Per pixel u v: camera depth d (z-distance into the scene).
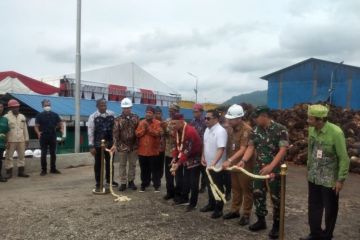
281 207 5.23
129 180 8.92
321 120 5.09
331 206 5.21
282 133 5.57
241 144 6.23
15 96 16.12
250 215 6.61
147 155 8.53
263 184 5.82
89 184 9.75
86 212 6.93
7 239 5.55
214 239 5.59
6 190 8.91
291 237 5.73
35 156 12.64
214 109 6.64
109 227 6.09
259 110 5.64
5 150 10.60
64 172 11.85
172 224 6.28
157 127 8.50
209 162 6.64
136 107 22.59
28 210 7.05
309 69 26.05
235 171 6.37
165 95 28.98
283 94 27.12
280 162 5.54
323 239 5.36
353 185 10.41
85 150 16.84
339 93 24.72
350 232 6.11
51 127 11.30
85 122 17.20
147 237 5.66
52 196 8.22
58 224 6.23
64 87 21.44
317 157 5.21
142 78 31.31
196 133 7.02
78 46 14.06
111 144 8.84
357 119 15.35
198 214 6.89
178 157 7.18
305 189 9.42
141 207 7.33
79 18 14.05
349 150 13.13
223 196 6.39
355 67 24.25
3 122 10.21
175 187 7.64
